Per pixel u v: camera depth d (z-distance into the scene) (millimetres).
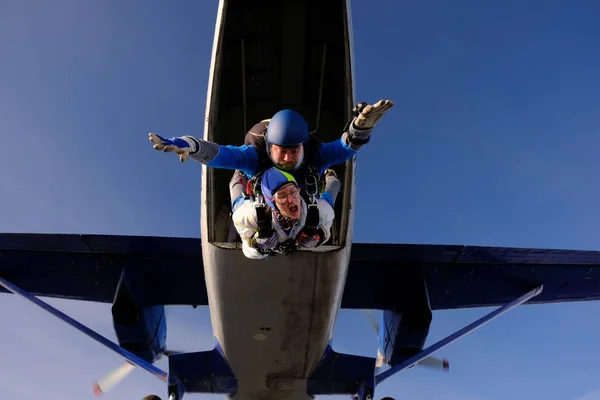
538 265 11812
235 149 3982
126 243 11438
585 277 11797
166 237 11391
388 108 3566
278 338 8281
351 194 6664
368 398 8961
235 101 7719
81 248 11547
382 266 11945
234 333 8297
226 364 9133
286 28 7320
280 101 7820
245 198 4527
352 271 12008
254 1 7098
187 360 9156
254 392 9531
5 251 11586
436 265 11938
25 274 11883
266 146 3938
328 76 7609
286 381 9289
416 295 11297
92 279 12000
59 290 12195
